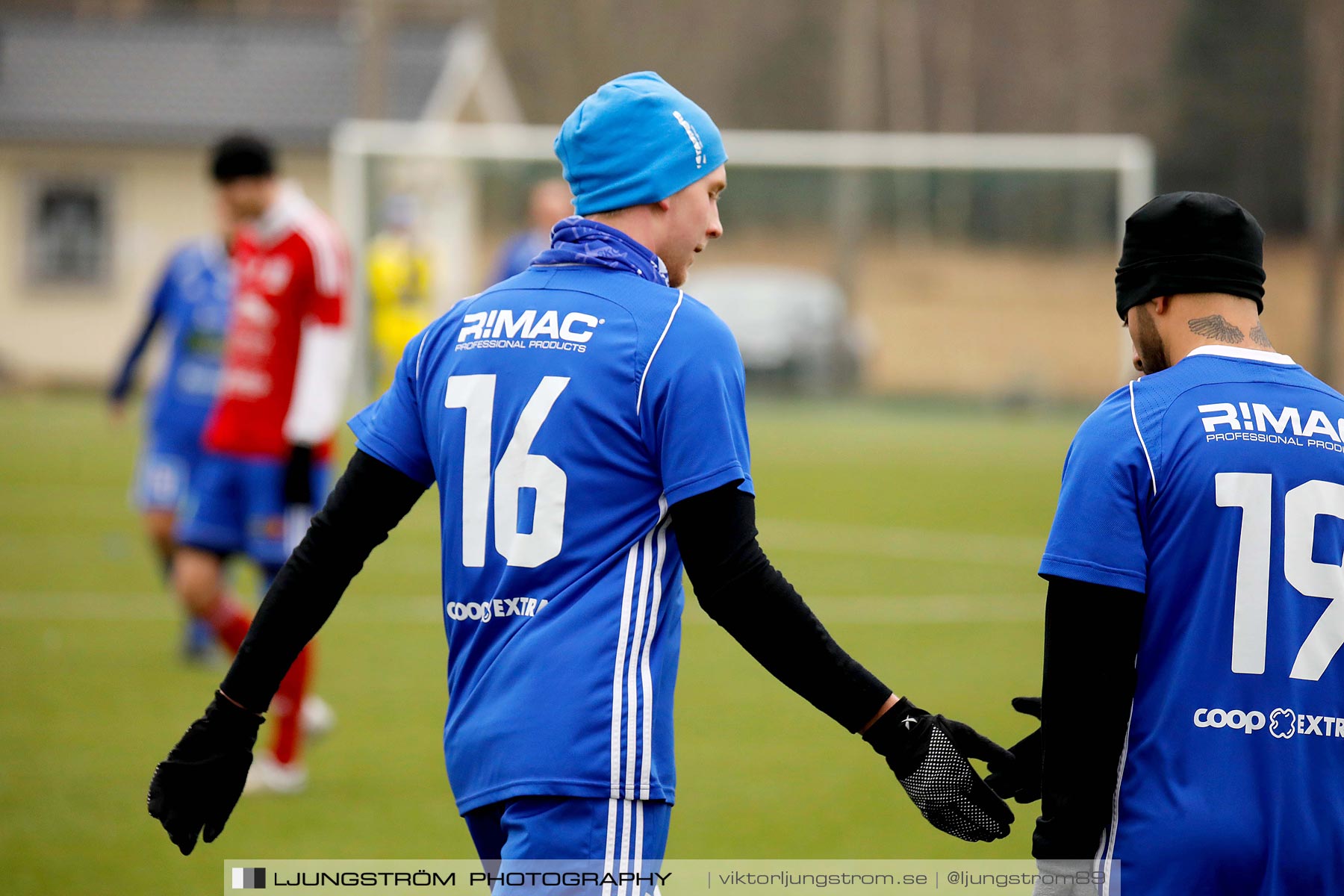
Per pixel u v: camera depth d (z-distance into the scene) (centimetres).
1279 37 13075
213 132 9406
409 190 7456
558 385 895
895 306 7938
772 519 4762
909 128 16525
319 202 9712
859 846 1752
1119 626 862
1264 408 880
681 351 887
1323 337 10112
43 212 9456
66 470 5562
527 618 888
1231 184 13250
